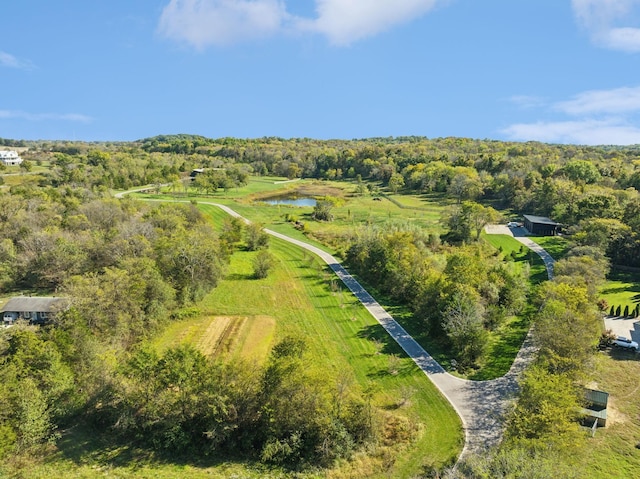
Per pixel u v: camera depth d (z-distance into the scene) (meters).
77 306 45.19
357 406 35.12
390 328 54.22
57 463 31.31
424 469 31.09
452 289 51.66
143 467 31.45
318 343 50.38
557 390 32.78
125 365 36.62
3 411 32.16
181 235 66.12
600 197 91.81
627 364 44.75
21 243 63.44
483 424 35.78
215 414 32.91
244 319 56.44
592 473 29.98
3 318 49.53
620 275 73.31
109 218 78.75
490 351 47.84
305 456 32.72
